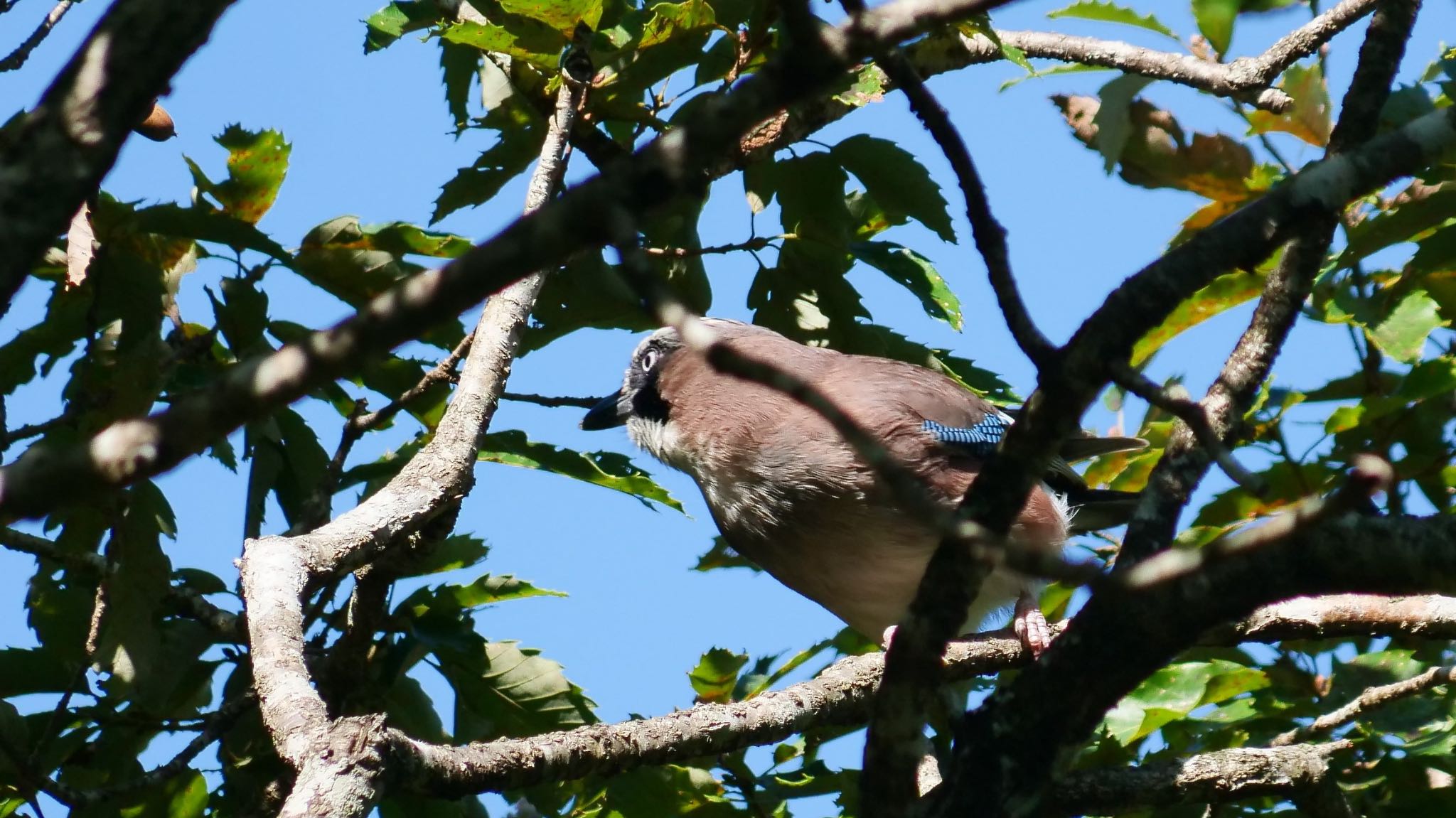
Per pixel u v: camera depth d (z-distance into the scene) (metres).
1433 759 8.27
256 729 8.40
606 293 9.30
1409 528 5.22
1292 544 5.32
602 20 8.94
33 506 3.90
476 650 8.30
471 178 9.46
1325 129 10.27
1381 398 9.08
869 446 3.86
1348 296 8.87
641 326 9.62
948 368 9.82
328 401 9.65
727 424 11.59
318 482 8.70
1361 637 9.47
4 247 3.91
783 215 9.34
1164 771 7.62
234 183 8.55
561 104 8.42
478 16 9.53
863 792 5.96
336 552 7.25
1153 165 10.48
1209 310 9.84
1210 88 9.78
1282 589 5.40
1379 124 8.60
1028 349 5.32
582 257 9.14
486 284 3.86
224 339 8.66
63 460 3.90
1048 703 5.89
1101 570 3.96
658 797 8.48
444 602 8.40
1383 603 8.31
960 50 10.27
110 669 7.69
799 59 4.00
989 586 10.14
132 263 7.93
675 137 3.97
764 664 9.62
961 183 5.39
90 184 4.02
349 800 5.73
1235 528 9.45
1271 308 6.92
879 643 11.36
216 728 7.45
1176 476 6.66
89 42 4.07
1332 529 5.27
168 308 8.43
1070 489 11.95
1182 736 9.24
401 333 3.88
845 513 11.03
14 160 3.98
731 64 8.64
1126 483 11.34
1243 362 6.89
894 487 3.88
